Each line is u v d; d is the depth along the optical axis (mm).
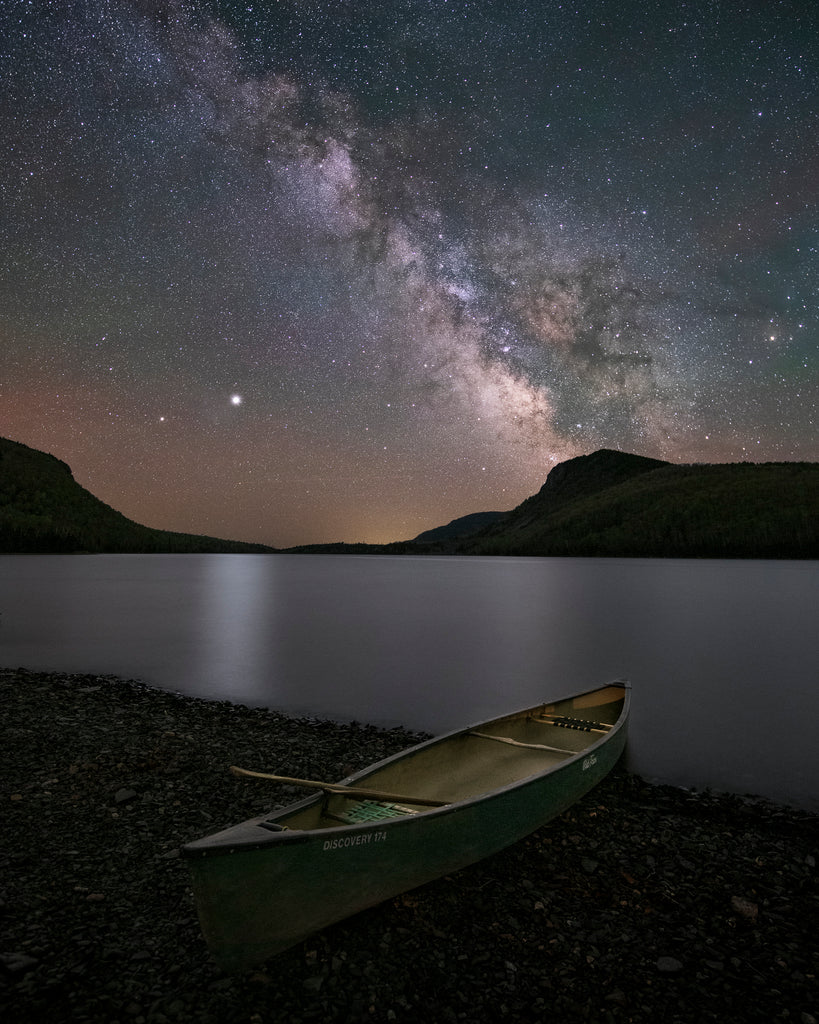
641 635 26016
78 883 5496
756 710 13797
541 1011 4125
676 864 6180
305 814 5109
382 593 48750
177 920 4961
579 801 7668
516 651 21750
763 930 5109
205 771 8477
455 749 7441
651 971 4555
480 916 5141
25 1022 3863
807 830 7230
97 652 21062
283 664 19094
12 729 10531
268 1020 3949
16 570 81125
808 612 34219
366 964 4508
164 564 113875
